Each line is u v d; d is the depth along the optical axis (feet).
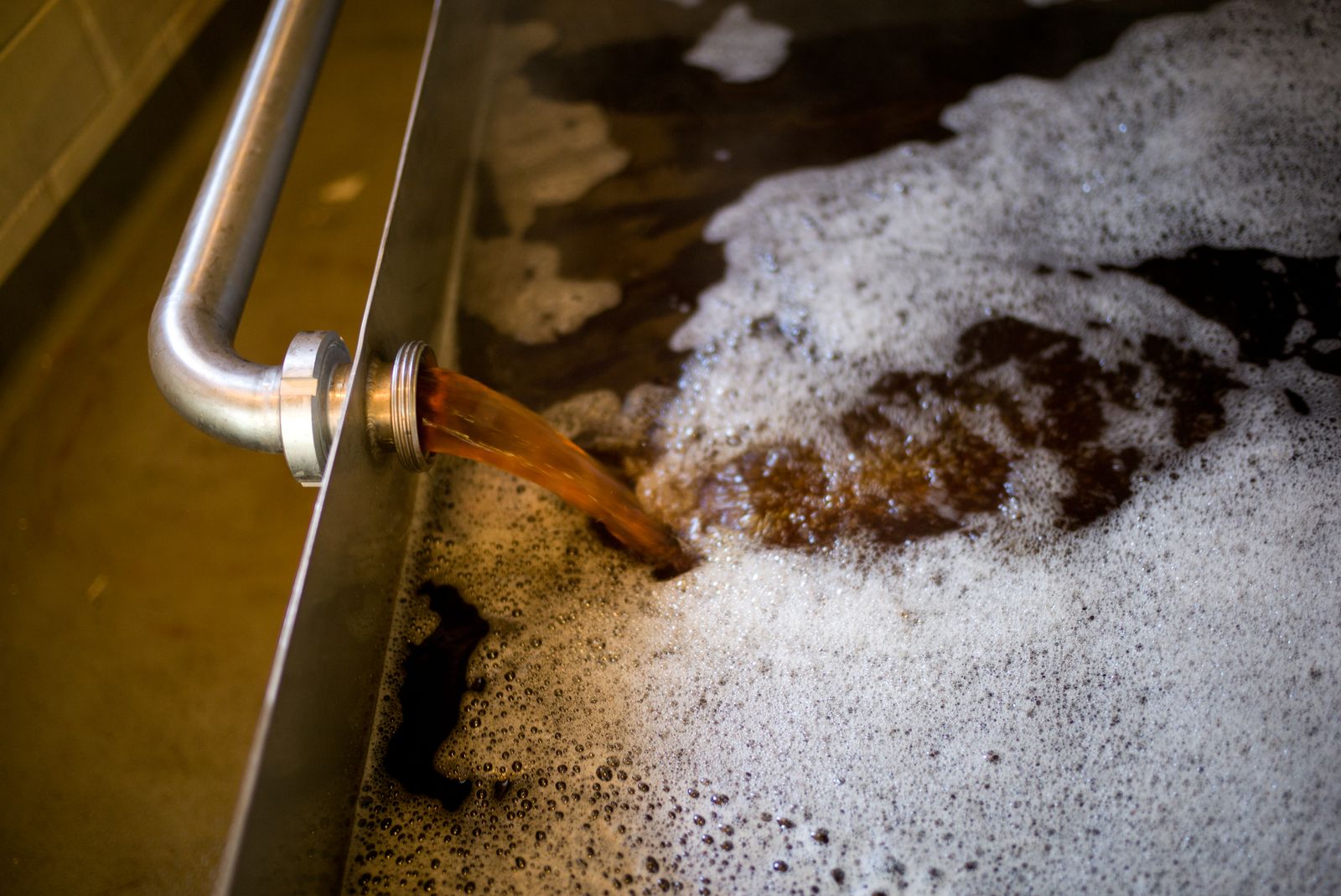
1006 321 3.19
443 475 2.96
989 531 2.81
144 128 4.05
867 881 2.38
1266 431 2.90
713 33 3.99
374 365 2.44
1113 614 2.66
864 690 2.60
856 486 2.90
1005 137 3.60
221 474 3.50
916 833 2.42
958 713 2.56
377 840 2.45
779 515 2.86
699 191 3.56
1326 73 3.62
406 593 2.78
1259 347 3.07
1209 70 3.68
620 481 2.95
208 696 3.10
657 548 2.80
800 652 2.65
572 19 4.05
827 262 3.37
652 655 2.67
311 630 2.14
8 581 3.32
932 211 3.46
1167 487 2.84
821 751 2.52
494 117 3.68
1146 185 3.44
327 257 4.00
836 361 3.15
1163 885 2.34
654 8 4.08
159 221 4.08
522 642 2.69
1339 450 2.85
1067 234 3.37
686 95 3.82
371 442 2.45
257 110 2.63
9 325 3.54
